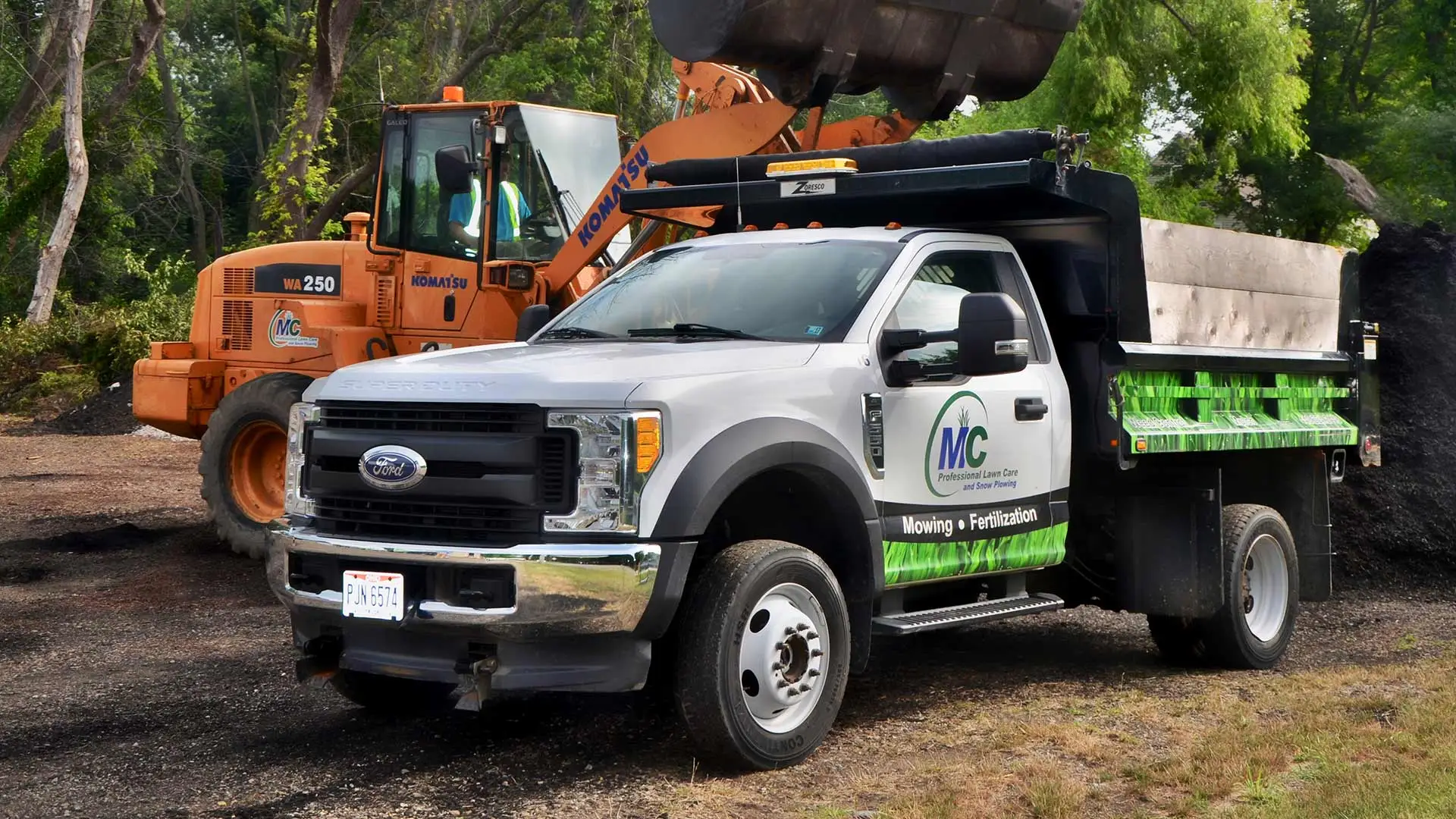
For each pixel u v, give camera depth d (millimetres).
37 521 12812
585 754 5648
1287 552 7914
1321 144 41625
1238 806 4695
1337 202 40375
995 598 6734
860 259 6367
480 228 10375
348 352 10828
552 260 10570
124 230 50438
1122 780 5105
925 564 6074
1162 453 7156
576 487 5055
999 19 8633
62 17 37969
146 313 26625
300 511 5656
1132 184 6820
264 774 5371
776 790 5102
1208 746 5410
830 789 5074
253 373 11766
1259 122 30375
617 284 6934
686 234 10758
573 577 4941
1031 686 7012
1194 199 36875
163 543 11734
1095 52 27953
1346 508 10852
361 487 5383
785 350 5754
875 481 5848
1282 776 5066
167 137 49531
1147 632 8812
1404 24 41188
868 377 5883
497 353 5883
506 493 5074
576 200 10805
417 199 10891
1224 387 7734
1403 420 11422
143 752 5695
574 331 6520
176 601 9289
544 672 5109
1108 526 7664
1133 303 6938
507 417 5152
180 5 55688
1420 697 6270
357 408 5492
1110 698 6656
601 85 37906
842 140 9578
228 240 56688
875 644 8305
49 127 41750
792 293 6258
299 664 5645
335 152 43219
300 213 30453
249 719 6250
